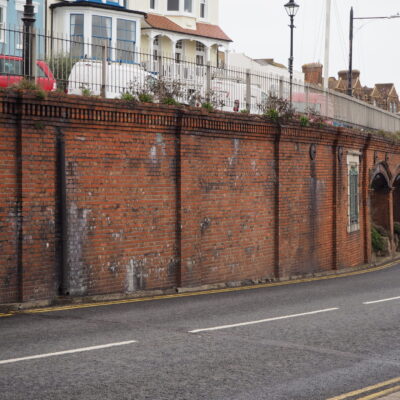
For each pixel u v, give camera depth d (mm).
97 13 36969
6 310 12641
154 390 7234
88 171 14406
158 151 16125
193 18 47531
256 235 19750
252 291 17281
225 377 7887
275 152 20562
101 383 7418
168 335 10219
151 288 16031
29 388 7145
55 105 13516
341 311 13336
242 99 19750
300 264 22062
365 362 8930
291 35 30703
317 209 23203
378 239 32625
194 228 17172
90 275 14492
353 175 26844
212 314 12562
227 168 18406
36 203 13359
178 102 17078
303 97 23609
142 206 15727
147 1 45062
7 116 12852
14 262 13039
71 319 11664
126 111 15047
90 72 15508
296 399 7145
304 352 9375
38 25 35688
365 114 30531
